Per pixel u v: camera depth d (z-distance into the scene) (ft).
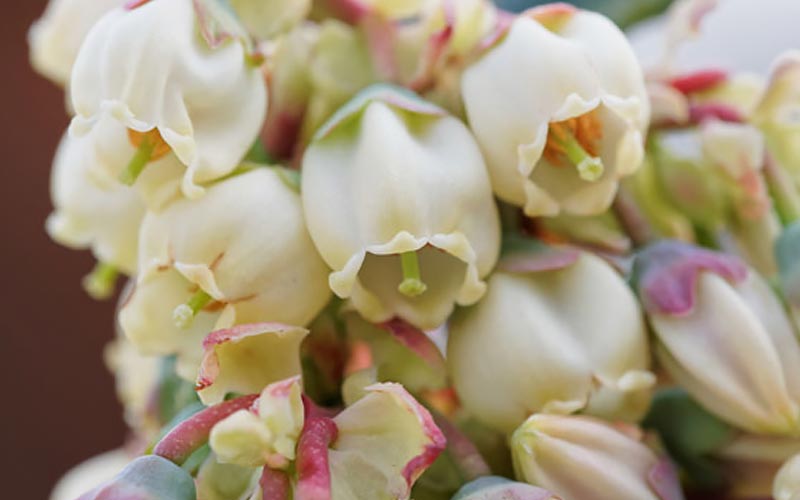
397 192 0.27
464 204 0.27
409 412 0.26
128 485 0.26
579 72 0.27
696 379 0.28
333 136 0.28
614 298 0.28
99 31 0.27
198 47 0.27
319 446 0.26
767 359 0.28
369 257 0.28
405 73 0.29
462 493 0.27
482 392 0.28
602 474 0.27
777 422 0.28
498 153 0.28
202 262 0.27
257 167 0.28
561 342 0.28
